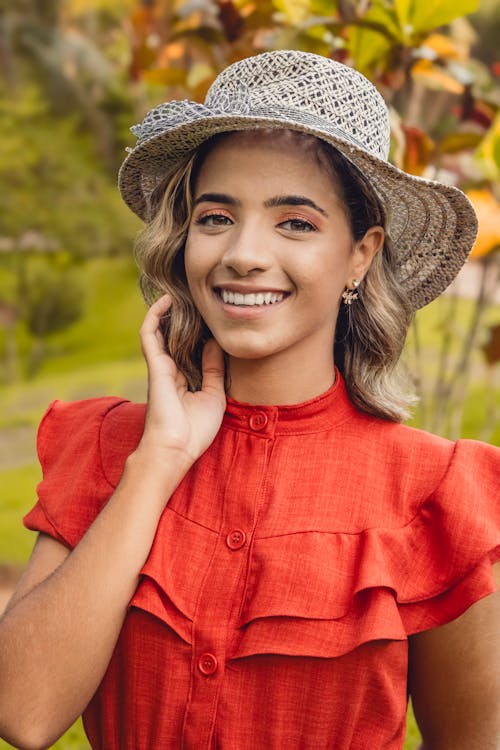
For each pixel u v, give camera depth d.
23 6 14.97
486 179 3.18
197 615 1.85
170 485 1.92
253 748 1.81
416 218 2.08
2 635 1.84
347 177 1.89
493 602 1.88
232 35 3.14
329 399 1.99
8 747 3.32
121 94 14.39
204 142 1.93
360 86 1.91
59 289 14.05
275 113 1.81
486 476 1.96
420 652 1.91
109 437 2.10
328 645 1.79
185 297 2.07
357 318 2.04
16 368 13.17
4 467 8.34
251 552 1.87
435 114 3.68
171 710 1.83
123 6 14.12
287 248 1.83
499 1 11.71
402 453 1.96
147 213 2.20
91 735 2.00
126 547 1.86
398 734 1.87
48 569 2.02
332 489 1.92
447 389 4.02
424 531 1.90
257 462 1.96
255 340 1.85
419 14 2.75
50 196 14.21
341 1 2.92
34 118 14.18
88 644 1.82
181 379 2.04
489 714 1.87
